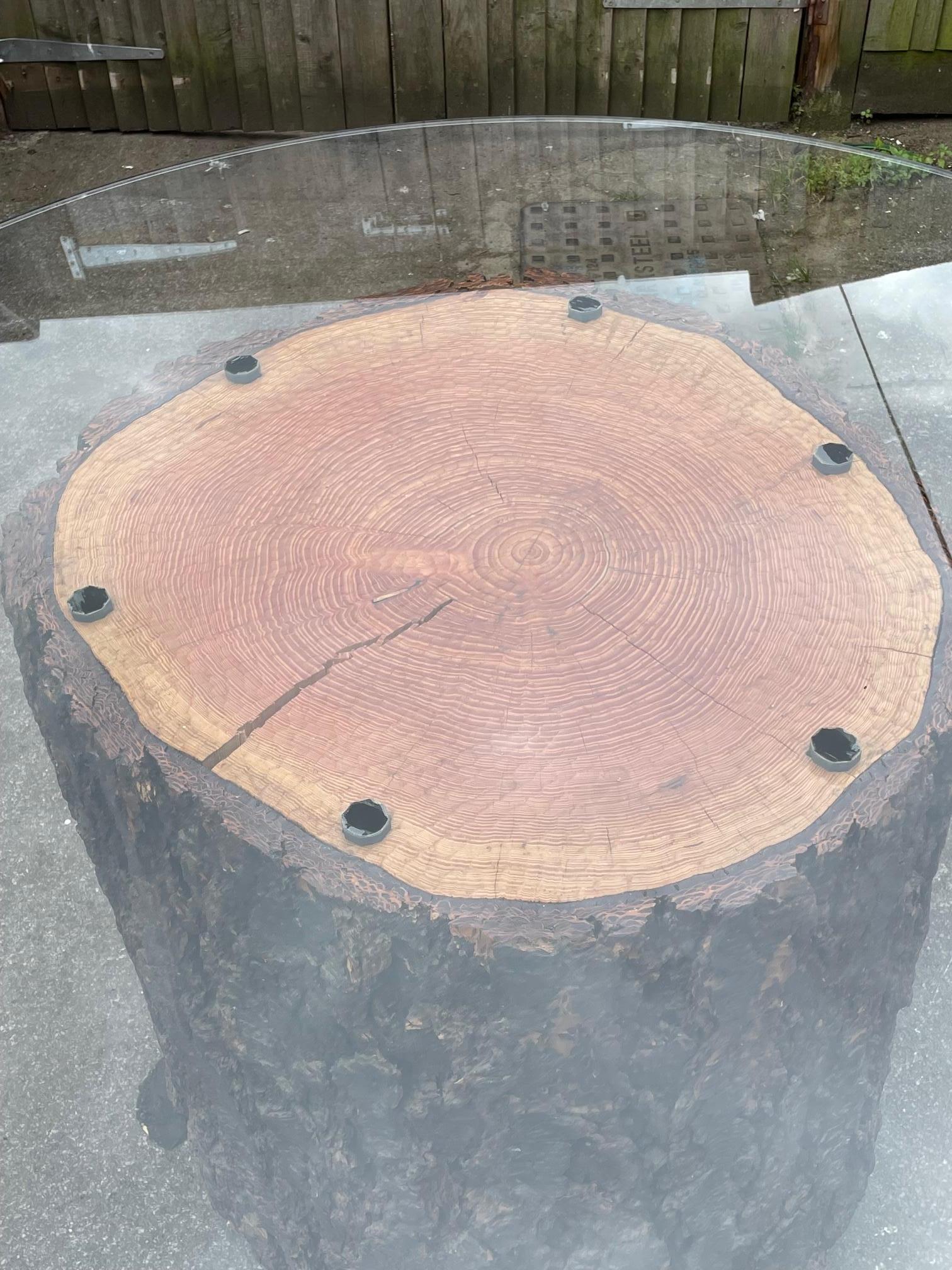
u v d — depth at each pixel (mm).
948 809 1445
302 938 1266
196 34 4238
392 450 1772
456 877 1203
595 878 1198
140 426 1854
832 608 1494
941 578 1542
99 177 4289
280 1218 1579
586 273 2699
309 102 4398
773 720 1350
